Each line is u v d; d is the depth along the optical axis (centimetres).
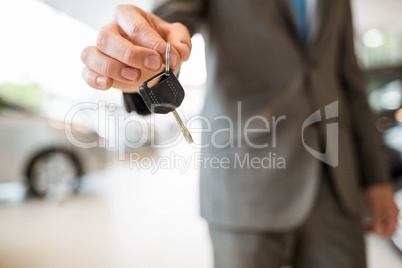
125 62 33
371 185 73
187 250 198
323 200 63
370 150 73
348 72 72
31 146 324
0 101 311
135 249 201
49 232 235
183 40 39
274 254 59
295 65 59
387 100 252
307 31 63
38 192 324
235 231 58
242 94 58
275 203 56
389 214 72
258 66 58
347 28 71
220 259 60
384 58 867
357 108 73
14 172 318
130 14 37
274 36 58
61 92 93
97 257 192
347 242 63
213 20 61
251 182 56
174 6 52
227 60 59
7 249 208
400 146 200
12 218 272
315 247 64
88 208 282
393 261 178
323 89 61
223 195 57
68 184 325
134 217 249
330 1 63
